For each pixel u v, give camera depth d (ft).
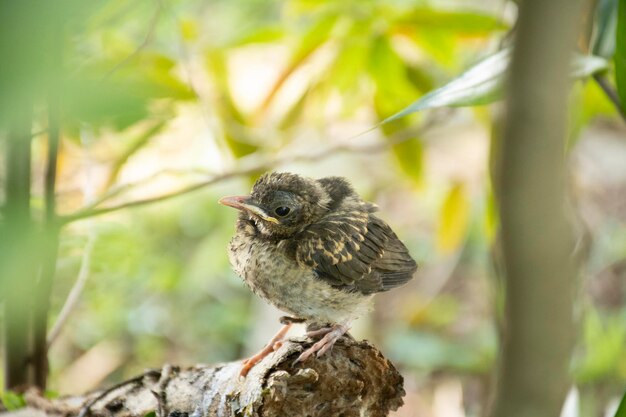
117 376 12.55
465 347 12.44
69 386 11.96
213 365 10.46
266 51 11.09
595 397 11.50
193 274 12.83
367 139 11.43
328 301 10.53
